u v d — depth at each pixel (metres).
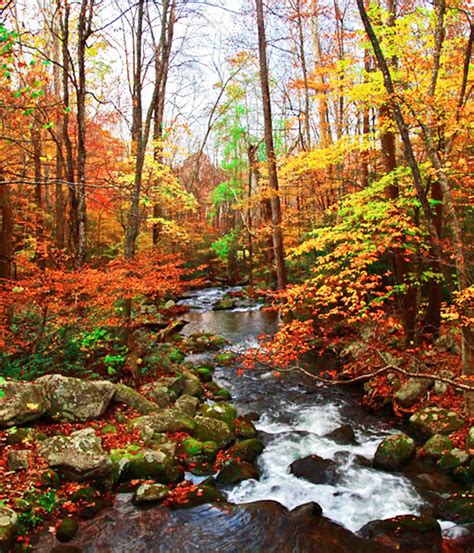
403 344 10.14
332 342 12.73
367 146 9.73
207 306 22.20
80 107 10.30
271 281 23.72
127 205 17.70
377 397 9.38
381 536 5.12
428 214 6.82
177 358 12.13
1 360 8.27
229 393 10.30
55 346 9.03
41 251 11.05
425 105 7.37
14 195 14.53
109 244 21.88
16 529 4.80
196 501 5.80
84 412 7.41
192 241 27.91
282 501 6.04
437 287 10.12
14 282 8.04
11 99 5.99
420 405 8.39
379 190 8.99
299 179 15.89
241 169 30.17
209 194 34.56
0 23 4.65
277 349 7.95
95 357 9.84
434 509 5.73
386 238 7.86
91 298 9.68
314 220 17.02
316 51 17.02
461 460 6.48
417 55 7.92
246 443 7.36
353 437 8.03
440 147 8.32
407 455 6.88
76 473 5.85
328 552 4.91
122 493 5.92
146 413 8.13
